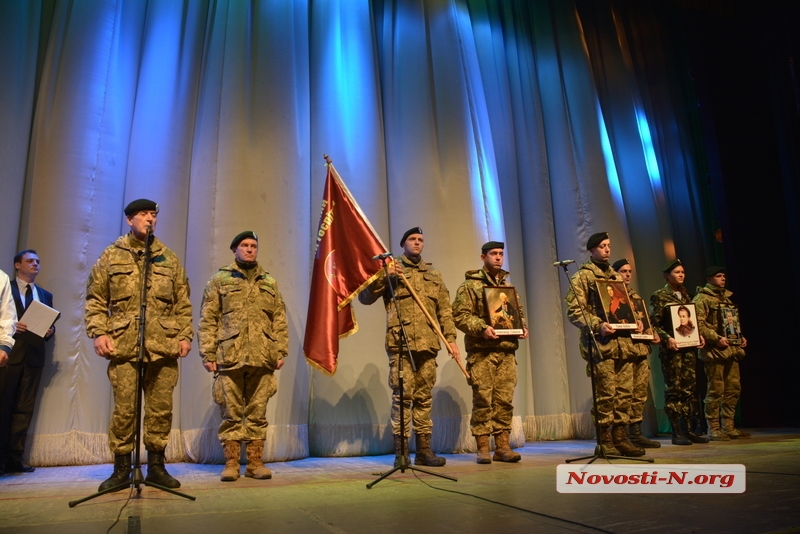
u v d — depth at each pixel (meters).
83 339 4.85
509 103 7.37
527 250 7.02
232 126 5.44
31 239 4.84
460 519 2.42
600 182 7.17
